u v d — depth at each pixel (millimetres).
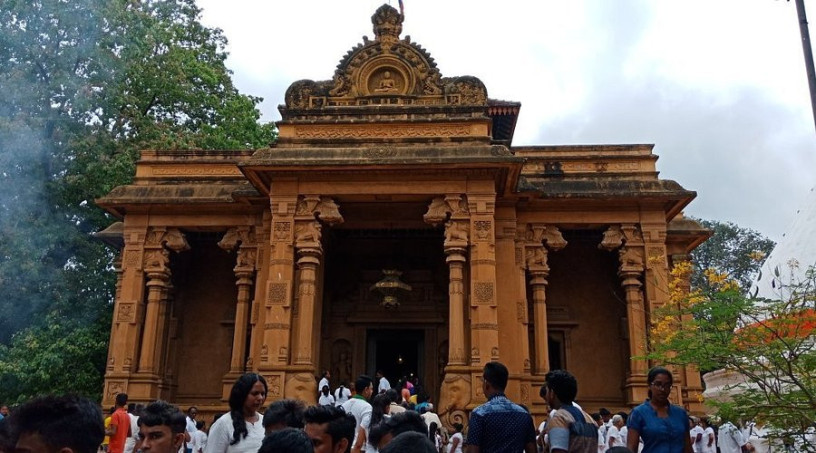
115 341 23562
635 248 23516
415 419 6484
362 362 25609
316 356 22047
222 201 24312
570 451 6695
